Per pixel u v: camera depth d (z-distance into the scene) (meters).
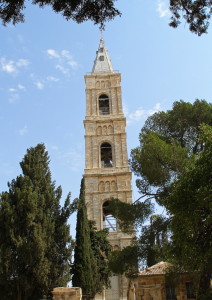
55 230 36.06
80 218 41.50
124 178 59.72
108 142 64.25
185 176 19.75
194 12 14.34
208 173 18.27
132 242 32.59
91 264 39.62
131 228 33.62
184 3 14.36
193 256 19.86
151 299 34.81
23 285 31.58
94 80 71.62
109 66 75.19
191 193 18.72
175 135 36.72
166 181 30.84
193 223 18.81
